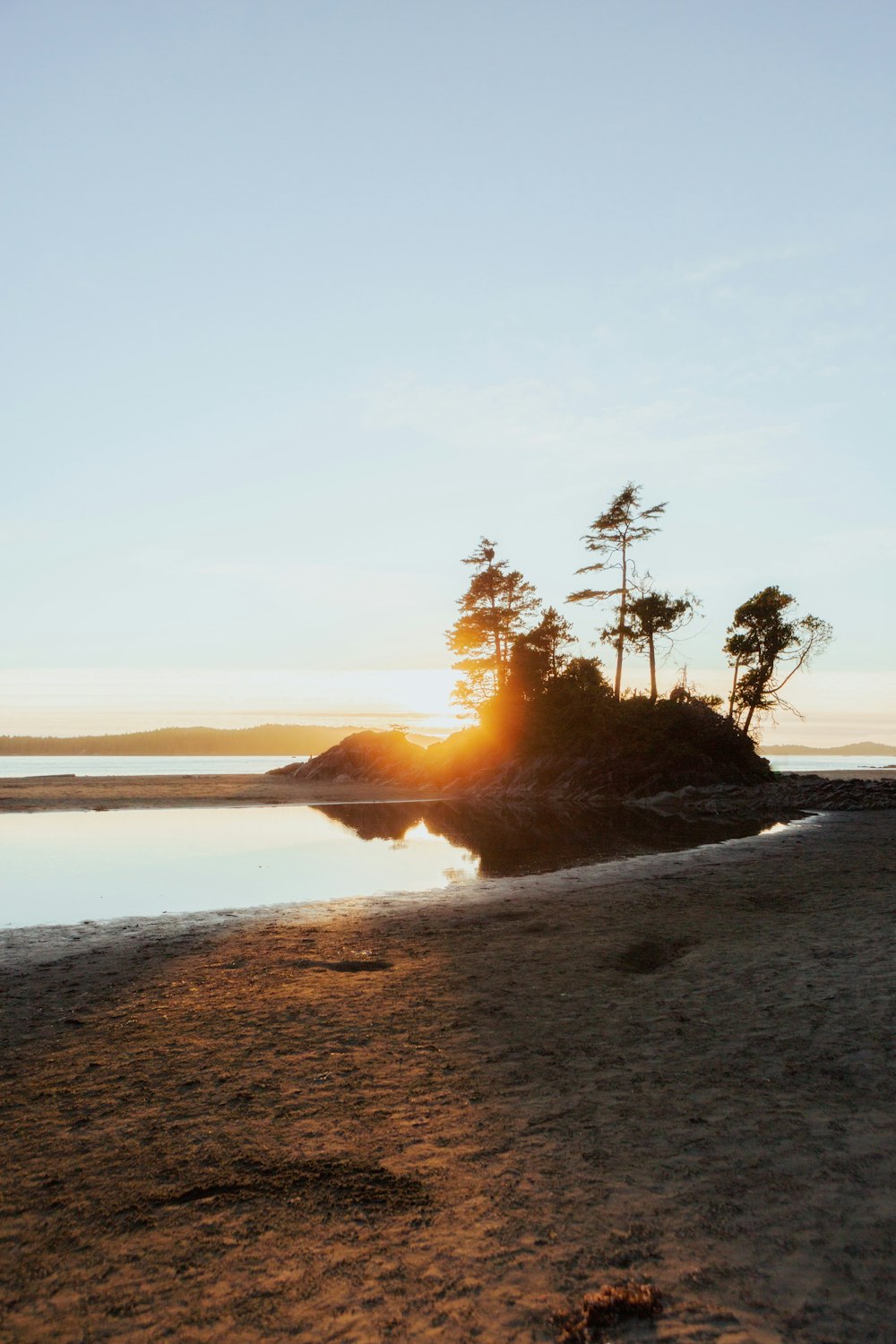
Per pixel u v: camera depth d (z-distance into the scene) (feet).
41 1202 15.78
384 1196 15.72
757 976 30.89
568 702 182.50
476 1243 14.10
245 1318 12.34
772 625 161.79
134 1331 12.11
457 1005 28.40
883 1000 27.25
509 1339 11.69
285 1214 15.17
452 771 193.16
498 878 60.08
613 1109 19.48
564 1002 28.55
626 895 50.11
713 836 88.17
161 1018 27.71
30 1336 12.01
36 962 36.58
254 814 124.26
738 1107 19.36
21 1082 21.99
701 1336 11.56
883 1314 11.93
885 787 130.52
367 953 36.81
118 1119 19.52
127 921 45.93
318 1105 20.13
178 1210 15.39
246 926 44.09
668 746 158.20
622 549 176.14
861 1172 16.08
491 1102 20.10
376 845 84.64
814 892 48.93
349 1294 12.85
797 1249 13.61
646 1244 13.92
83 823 110.52
